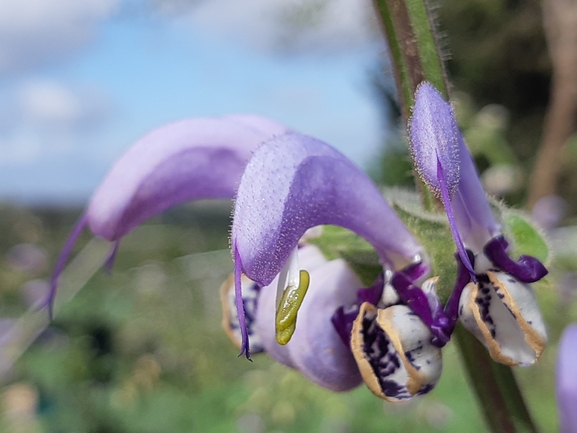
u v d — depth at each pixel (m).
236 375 0.25
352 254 0.05
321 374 0.05
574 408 0.06
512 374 0.05
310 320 0.05
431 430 0.18
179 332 0.27
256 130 0.06
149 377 0.22
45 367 0.20
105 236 0.06
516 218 0.05
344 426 0.18
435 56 0.05
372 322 0.05
